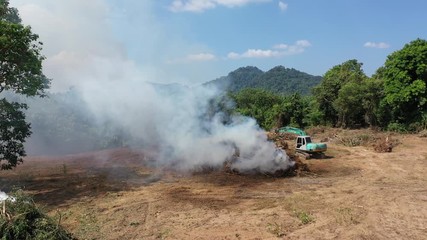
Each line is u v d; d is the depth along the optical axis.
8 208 8.96
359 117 44.72
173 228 11.69
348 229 11.42
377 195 15.12
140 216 12.86
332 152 27.58
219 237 10.91
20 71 15.88
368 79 43.12
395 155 25.28
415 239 10.64
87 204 14.37
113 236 11.03
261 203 14.31
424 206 13.57
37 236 8.57
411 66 36.81
